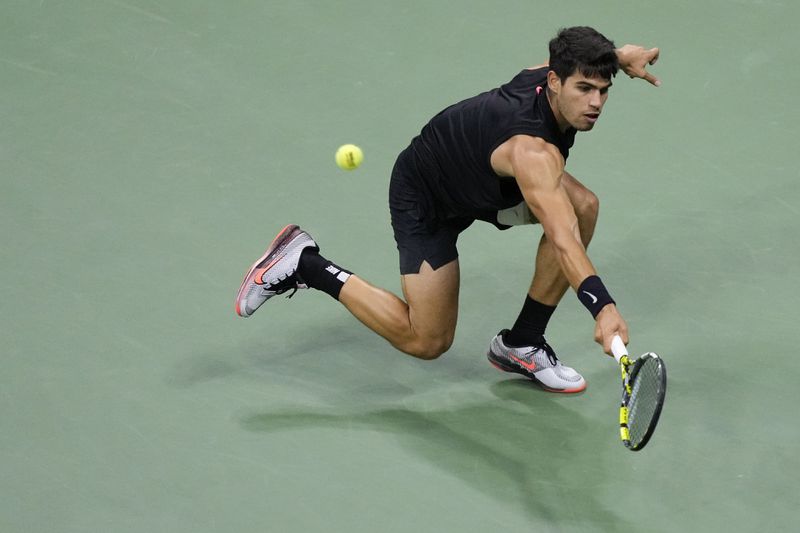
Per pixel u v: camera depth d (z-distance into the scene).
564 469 20.58
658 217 26.64
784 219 26.45
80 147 28.48
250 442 20.94
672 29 32.53
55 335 23.14
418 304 21.39
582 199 21.23
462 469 20.52
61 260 25.05
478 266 25.56
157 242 25.67
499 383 22.69
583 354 23.34
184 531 19.06
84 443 20.73
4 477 19.95
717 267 25.22
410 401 22.12
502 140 19.27
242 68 31.22
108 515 19.31
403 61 31.55
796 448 20.89
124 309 23.89
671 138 28.94
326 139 28.92
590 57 18.09
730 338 23.44
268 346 23.34
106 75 30.89
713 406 21.86
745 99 30.17
